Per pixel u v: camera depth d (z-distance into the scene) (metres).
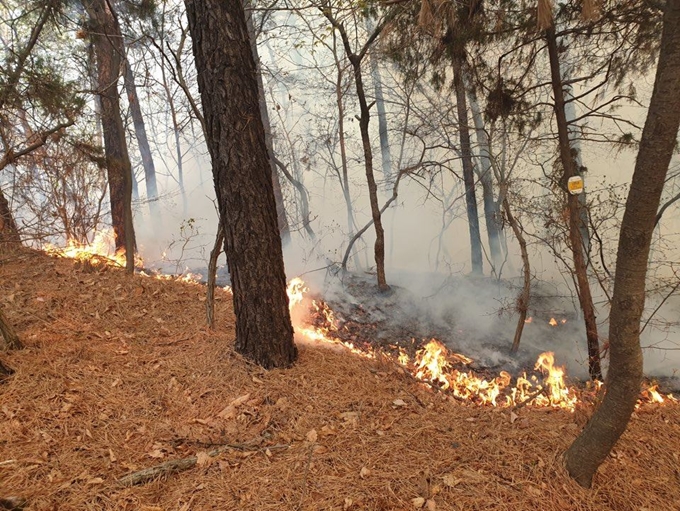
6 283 5.18
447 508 2.44
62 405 3.06
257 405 3.38
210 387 3.55
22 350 3.64
